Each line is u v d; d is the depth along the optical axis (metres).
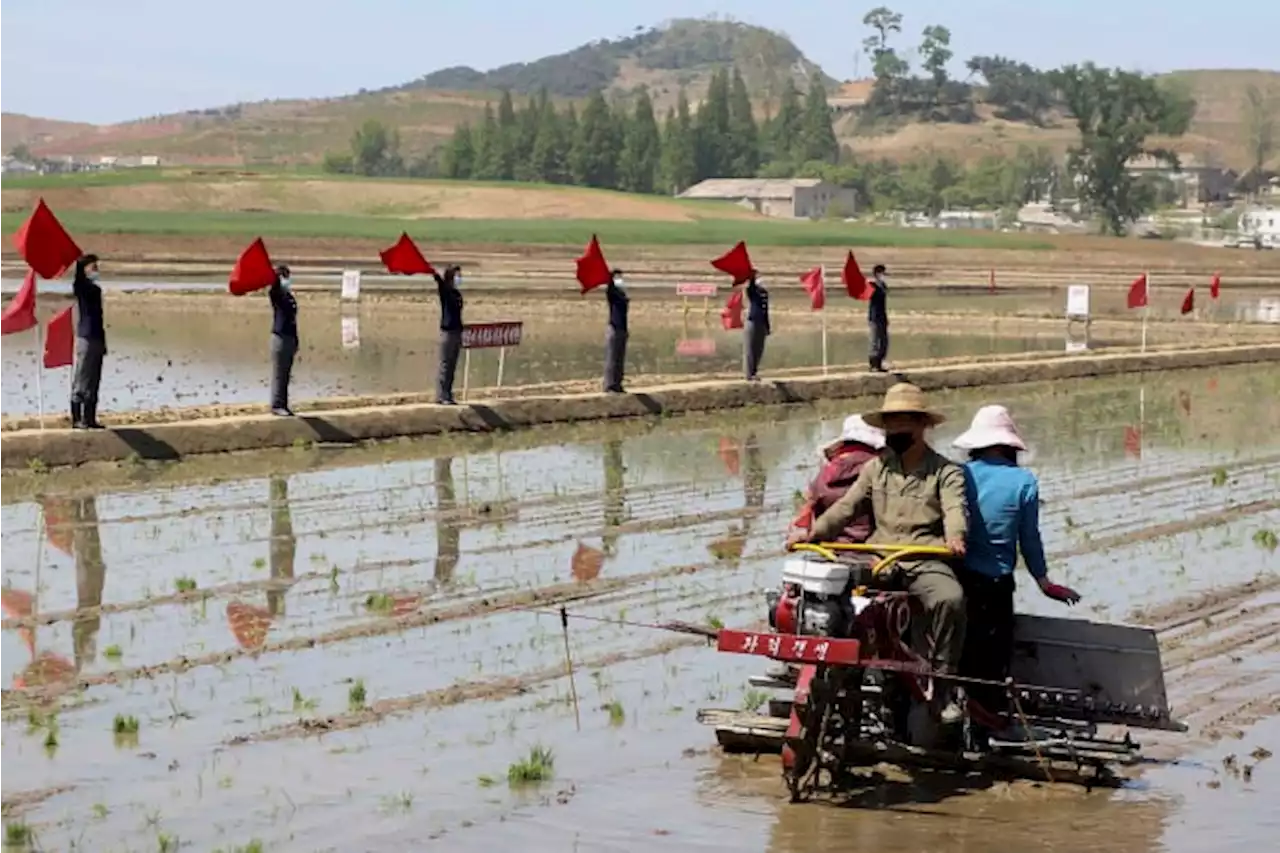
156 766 10.05
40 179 136.25
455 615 13.86
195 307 53.78
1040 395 33.09
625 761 10.39
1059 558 16.78
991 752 10.39
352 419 24.42
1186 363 39.47
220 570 15.52
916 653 10.16
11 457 21.09
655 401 28.59
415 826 9.17
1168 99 168.50
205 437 22.83
